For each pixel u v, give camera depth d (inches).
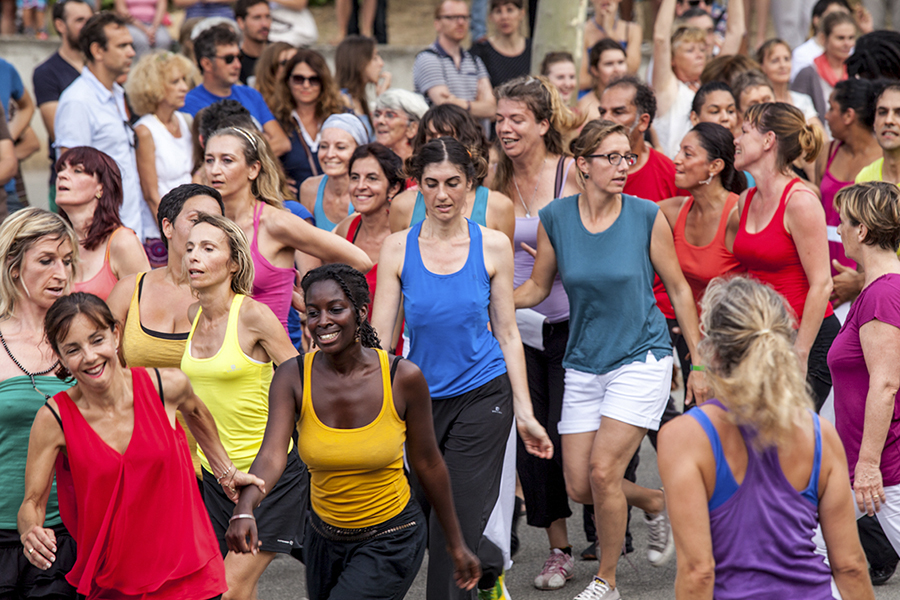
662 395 537.3
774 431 302.4
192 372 457.4
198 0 1216.8
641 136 716.0
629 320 532.7
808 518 310.8
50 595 406.6
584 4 1001.5
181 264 483.8
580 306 542.9
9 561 407.8
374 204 626.8
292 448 472.4
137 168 807.7
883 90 637.3
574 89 980.6
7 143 867.4
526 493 582.9
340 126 719.7
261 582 599.8
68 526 400.2
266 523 462.3
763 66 1002.1
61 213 540.4
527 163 620.7
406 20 1980.8
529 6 1429.6
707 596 306.2
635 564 605.3
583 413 548.1
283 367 399.9
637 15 1692.9
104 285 536.4
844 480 314.8
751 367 301.0
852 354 482.9
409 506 424.8
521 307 573.6
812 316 561.0
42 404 408.8
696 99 807.7
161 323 482.3
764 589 306.2
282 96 860.6
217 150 534.3
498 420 492.7
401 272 503.8
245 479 376.8
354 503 407.8
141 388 386.6
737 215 598.9
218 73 872.9
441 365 497.0
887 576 550.3
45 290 423.2
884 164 650.2
